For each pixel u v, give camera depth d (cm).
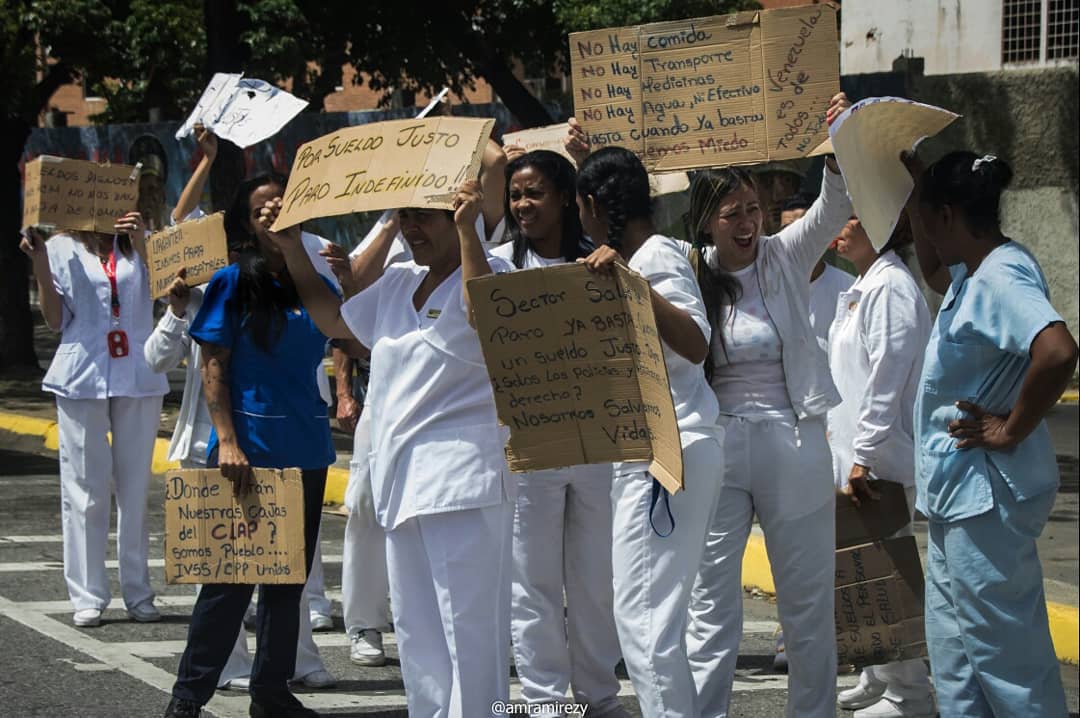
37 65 1778
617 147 470
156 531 978
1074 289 1792
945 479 427
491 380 422
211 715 553
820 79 501
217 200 1448
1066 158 1773
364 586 639
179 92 1962
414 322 446
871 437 560
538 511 538
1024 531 420
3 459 1296
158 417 714
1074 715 614
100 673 607
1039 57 1784
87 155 2030
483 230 590
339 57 1855
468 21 1678
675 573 449
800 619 490
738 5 1619
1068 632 728
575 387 420
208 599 525
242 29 1598
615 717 557
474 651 436
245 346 529
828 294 665
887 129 435
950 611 439
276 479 519
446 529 436
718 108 510
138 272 709
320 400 546
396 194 429
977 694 437
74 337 693
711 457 452
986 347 418
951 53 1825
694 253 496
